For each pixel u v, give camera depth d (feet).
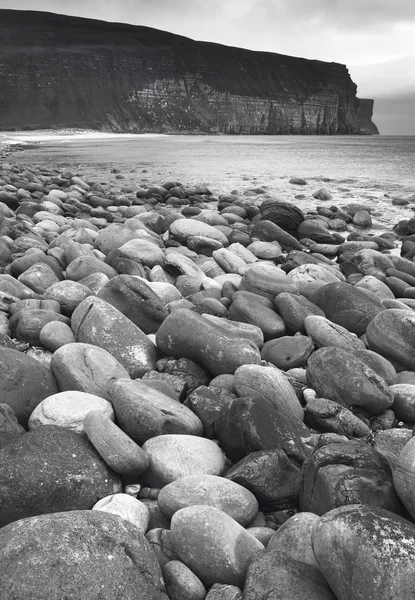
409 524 5.36
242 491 6.80
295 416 8.57
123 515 6.27
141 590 5.11
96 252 17.15
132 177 53.26
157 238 20.92
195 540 5.82
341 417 8.86
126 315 11.74
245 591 5.37
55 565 4.95
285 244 23.35
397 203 37.78
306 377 10.16
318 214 32.17
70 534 5.16
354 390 9.33
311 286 14.83
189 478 6.81
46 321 10.92
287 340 11.27
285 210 26.66
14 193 32.53
